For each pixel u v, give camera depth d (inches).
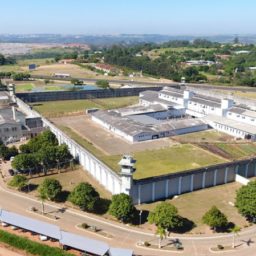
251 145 6181.1
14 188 5093.5
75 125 7426.2
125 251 3513.8
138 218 4328.3
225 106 7652.6
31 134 7194.9
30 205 4643.2
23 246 3683.6
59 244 3762.3
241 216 4389.8
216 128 7224.4
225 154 5738.2
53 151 5669.3
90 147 6053.2
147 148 6063.0
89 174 5615.2
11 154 6131.9
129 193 4510.3
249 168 5511.8
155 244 3838.6
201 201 4773.6
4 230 4020.7
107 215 4421.8
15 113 7450.8
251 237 3969.0
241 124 7052.2
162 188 4837.6
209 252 3700.8
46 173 5610.2
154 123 7091.5
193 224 4212.6
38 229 3909.9
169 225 3907.5
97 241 3681.1
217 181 5265.8
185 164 5305.1
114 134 6840.6
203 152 5836.6
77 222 4254.4
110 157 5595.5
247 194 4197.8
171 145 6220.5
